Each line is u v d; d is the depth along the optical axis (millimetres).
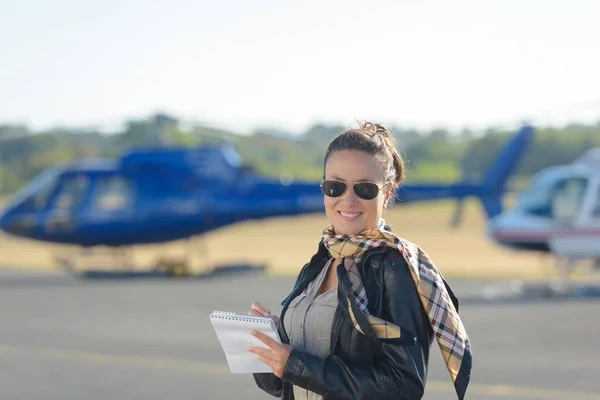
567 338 15305
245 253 43281
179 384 11258
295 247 47312
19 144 121562
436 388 10828
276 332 3223
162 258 29594
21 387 11141
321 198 28656
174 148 28984
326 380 3092
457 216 29625
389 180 3395
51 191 28953
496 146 60938
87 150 117500
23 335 16016
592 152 24781
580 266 30250
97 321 18000
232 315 3303
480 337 15445
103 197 28875
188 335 15906
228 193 28594
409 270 3133
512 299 22109
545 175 24891
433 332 3176
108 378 11703
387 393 3029
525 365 12570
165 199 28594
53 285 26938
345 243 3230
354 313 3104
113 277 28906
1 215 28969
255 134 30328
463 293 23625
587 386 11000
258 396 10453
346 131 3404
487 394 10500
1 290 25219
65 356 13602
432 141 87750
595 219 23766
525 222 24328
